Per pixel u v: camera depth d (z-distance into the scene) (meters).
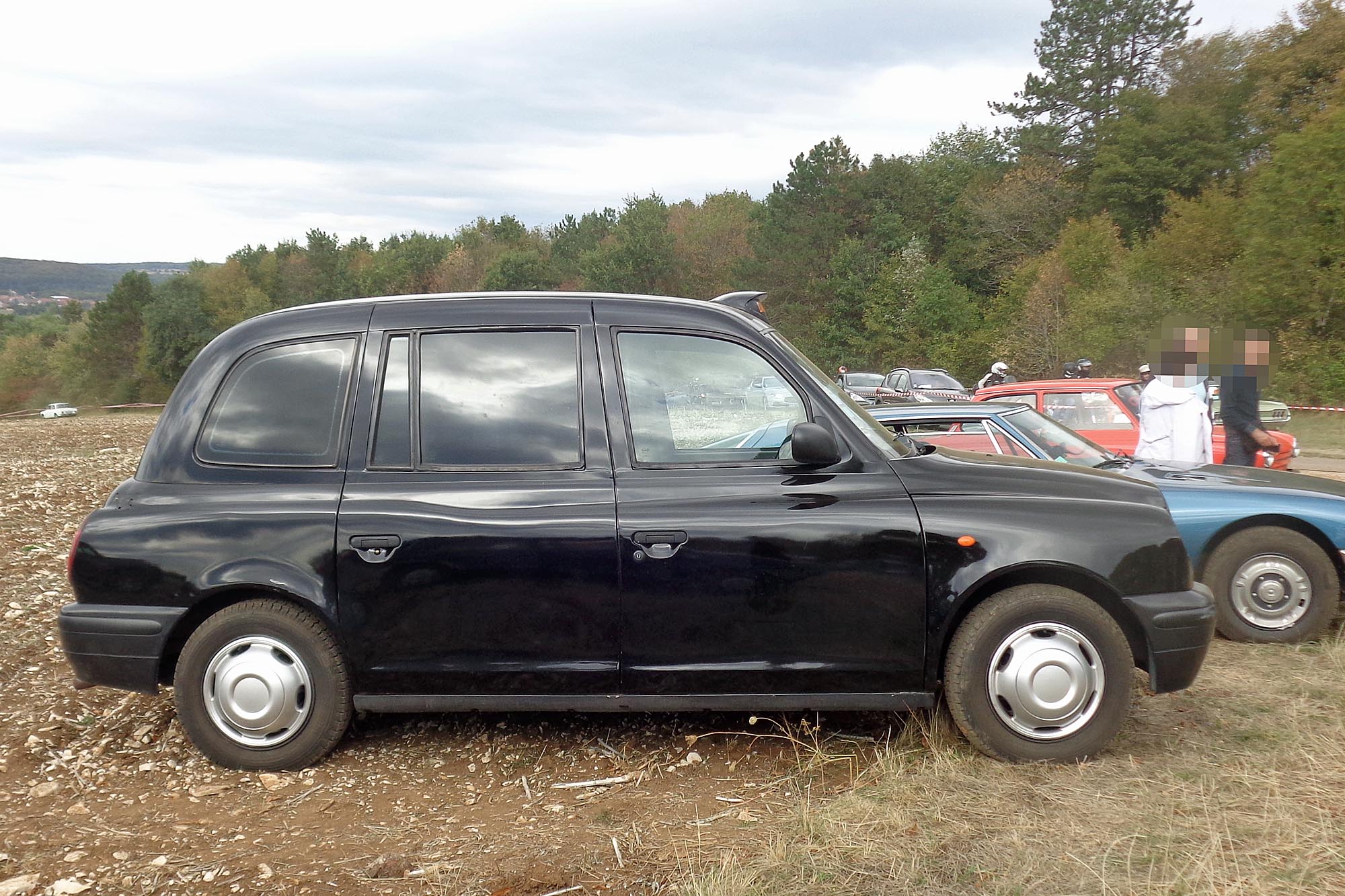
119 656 4.21
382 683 4.18
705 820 3.67
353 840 3.60
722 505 4.08
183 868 3.38
